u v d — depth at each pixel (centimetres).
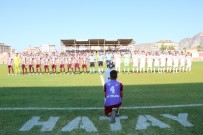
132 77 2041
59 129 664
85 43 6184
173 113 823
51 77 2125
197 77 2031
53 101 1030
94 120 746
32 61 2523
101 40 5909
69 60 2541
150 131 640
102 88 1405
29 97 1128
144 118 762
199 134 616
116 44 6272
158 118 763
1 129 665
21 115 809
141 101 1022
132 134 618
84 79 1923
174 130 647
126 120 743
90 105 951
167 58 2544
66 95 1174
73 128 671
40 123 718
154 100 1041
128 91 1288
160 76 2127
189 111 848
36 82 1745
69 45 6200
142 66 2541
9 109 891
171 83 1625
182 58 2595
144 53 2556
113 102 738
